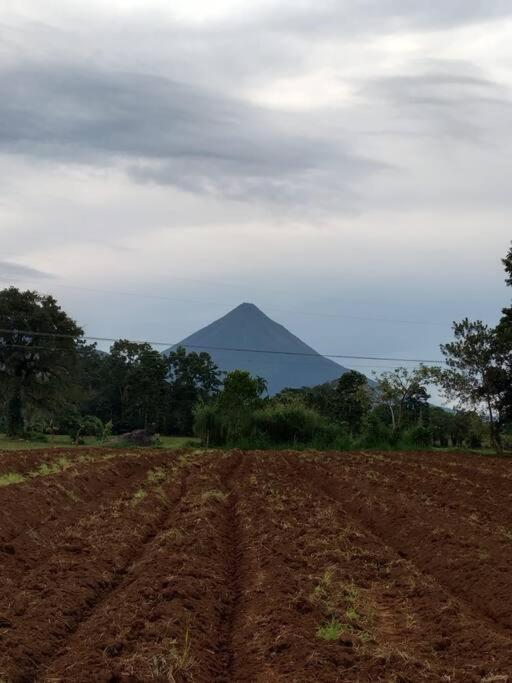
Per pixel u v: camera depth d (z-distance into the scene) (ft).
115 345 313.53
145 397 284.00
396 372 231.50
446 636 35.83
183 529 60.49
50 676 29.94
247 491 86.89
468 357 166.20
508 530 65.16
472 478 107.96
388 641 35.14
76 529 59.72
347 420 255.70
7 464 97.86
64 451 131.85
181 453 141.90
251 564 49.11
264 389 189.37
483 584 45.50
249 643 34.42
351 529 63.41
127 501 75.41
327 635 34.24
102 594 43.37
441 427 238.68
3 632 34.06
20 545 52.85
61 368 238.07
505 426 191.42
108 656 31.83
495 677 29.66
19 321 231.91
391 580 47.01
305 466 118.42
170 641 33.12
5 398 231.71
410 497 83.56
